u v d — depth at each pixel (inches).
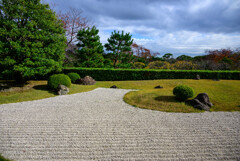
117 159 122.0
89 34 665.6
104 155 127.2
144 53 1261.1
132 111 247.3
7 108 252.4
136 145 143.2
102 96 347.9
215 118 218.5
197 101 270.1
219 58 1010.1
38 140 150.8
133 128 181.5
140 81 542.9
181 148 139.0
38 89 391.2
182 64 775.1
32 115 221.5
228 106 271.1
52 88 385.4
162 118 216.7
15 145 141.3
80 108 259.1
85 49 649.0
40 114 226.4
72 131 171.2
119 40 744.3
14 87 396.5
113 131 172.4
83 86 458.0
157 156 126.7
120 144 144.5
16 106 264.4
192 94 283.9
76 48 762.8
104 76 577.6
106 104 285.4
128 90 420.2
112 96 348.2
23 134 162.9
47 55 384.5
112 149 136.3
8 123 191.0
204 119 214.4
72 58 715.4
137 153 130.5
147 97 317.7
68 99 319.3
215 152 133.5
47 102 293.7
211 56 1052.5
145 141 150.7
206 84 462.3
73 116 220.1
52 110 246.2
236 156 128.0
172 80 532.1
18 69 326.3
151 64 823.1
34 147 138.3
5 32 321.1
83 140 151.5
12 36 332.2
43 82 486.6
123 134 165.3
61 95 355.6
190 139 156.3
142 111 247.9
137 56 1218.6
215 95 336.8
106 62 777.6
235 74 578.9
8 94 339.3
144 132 170.9
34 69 347.9
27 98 315.9
